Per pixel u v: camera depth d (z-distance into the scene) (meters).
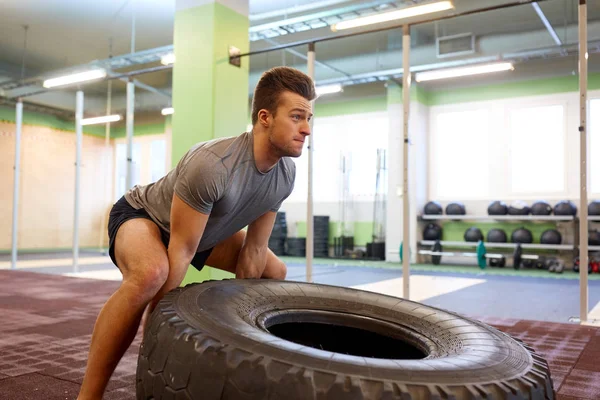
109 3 6.04
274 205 1.28
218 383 0.72
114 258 1.19
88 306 3.16
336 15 5.11
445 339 1.01
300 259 8.41
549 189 7.41
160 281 1.04
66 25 6.77
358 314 1.17
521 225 7.52
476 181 7.94
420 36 6.84
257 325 0.94
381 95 8.76
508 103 7.70
